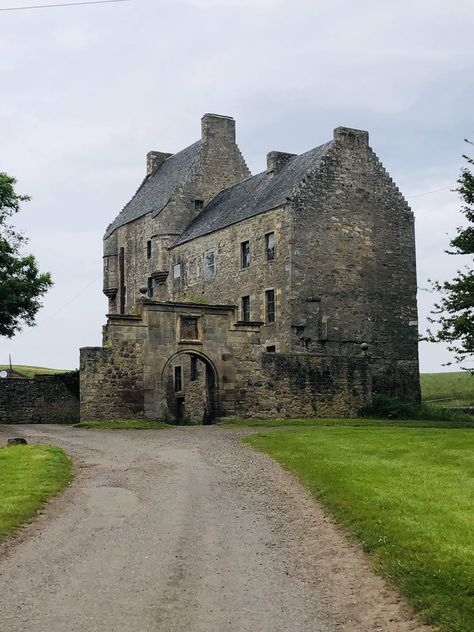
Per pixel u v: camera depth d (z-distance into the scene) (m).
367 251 44.59
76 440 27.30
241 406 35.22
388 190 45.69
